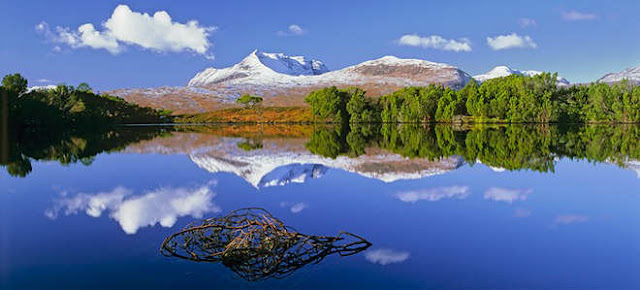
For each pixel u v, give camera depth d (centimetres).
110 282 630
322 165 2002
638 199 1198
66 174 1706
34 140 3688
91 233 868
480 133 4650
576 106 6738
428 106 7531
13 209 1079
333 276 652
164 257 728
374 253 749
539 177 1588
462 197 1220
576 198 1211
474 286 618
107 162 2131
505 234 864
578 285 621
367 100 8194
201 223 930
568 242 813
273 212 1046
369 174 1678
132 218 989
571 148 2784
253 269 680
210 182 1492
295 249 759
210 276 650
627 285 620
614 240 823
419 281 635
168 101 17425
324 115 8344
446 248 776
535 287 618
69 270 675
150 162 2134
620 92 6438
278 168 1891
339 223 944
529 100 6688
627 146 2900
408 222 952
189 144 3438
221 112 11856
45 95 5988
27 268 682
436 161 2138
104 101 7988
